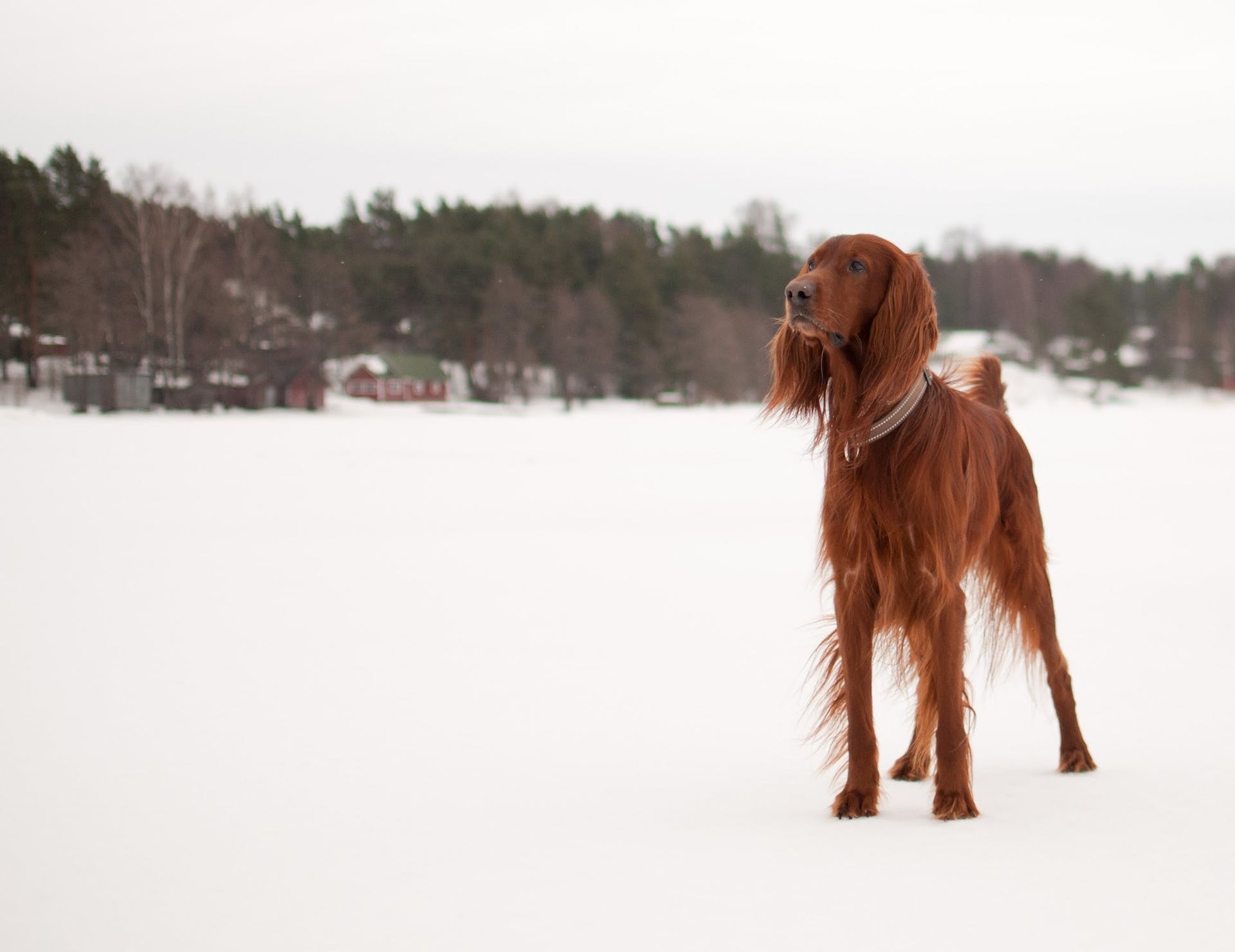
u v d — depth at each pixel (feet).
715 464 73.67
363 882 10.73
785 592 29.09
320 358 234.17
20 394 193.26
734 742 16.34
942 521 12.99
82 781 14.25
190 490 55.67
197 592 28.94
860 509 13.16
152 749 15.74
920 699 14.99
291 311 233.76
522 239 279.90
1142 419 150.20
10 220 215.31
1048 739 16.62
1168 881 10.37
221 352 195.52
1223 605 25.90
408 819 12.76
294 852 11.64
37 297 210.18
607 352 254.06
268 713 17.71
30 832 12.32
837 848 11.60
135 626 24.64
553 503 50.70
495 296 258.37
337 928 9.61
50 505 48.39
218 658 21.61
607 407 248.93
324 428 128.36
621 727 17.08
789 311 13.05
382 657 21.84
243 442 96.99
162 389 191.31
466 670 20.80
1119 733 16.34
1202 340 323.98
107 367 200.95
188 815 12.91
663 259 299.79
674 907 9.94
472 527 42.27
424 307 274.57
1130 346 348.18
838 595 13.47
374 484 59.52
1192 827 12.00
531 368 258.57
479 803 13.38
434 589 29.53
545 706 18.28
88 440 96.32
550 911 9.90
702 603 27.63
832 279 12.94
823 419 14.14
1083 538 37.76
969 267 410.52
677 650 22.48
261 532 40.55
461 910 9.98
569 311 251.60
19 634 23.73
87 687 19.31
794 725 17.20
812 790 14.08
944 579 13.01
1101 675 19.72
